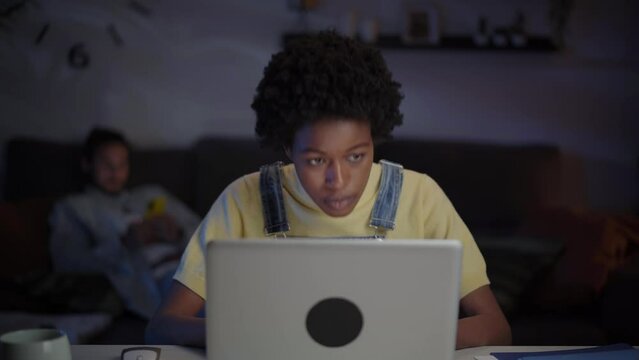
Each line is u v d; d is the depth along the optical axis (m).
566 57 3.65
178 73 3.67
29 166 3.34
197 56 3.67
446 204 1.45
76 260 2.94
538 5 3.63
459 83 3.67
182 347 1.30
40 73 3.64
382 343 1.03
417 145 3.42
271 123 1.24
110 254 2.94
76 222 3.03
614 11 3.63
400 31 3.64
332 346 1.03
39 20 3.62
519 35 3.57
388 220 1.39
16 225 2.99
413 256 1.01
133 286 2.81
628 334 2.54
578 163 3.69
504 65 3.66
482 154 3.38
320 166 1.21
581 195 3.70
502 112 3.68
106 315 2.69
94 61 3.65
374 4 3.64
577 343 2.56
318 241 1.01
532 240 2.77
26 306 2.69
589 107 3.68
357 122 1.18
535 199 3.34
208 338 1.04
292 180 1.39
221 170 3.39
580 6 3.63
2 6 3.59
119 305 2.76
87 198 3.10
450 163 3.37
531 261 2.67
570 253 2.79
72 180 3.35
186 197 3.43
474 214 3.33
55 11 3.62
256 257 1.01
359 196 1.26
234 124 3.69
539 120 3.68
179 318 1.33
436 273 1.02
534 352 1.28
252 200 1.42
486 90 3.67
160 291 2.76
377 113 1.21
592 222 2.85
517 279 2.62
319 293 1.02
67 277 2.78
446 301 1.03
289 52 1.24
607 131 3.68
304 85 1.18
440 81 3.67
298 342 1.03
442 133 3.68
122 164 3.17
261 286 1.02
